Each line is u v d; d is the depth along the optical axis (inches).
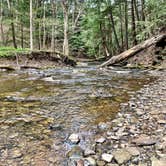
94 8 1125.1
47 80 366.0
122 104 215.9
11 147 129.5
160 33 613.0
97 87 302.7
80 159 117.5
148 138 138.7
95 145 132.6
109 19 1194.0
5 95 252.8
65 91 276.7
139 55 589.3
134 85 313.9
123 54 602.5
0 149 126.9
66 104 217.6
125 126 159.9
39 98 240.5
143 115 181.9
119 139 139.8
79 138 141.5
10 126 160.4
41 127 159.3
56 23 1194.0
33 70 520.7
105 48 1258.0
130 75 426.3
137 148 127.4
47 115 184.9
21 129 155.3
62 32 1465.3
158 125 159.2
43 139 140.3
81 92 270.7
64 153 123.6
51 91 276.4
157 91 266.8
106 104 217.0
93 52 1566.2
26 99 235.9
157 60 549.0
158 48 569.3
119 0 1032.2
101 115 184.7
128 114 185.6
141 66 544.4
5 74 440.8
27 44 1387.8
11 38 1341.0
